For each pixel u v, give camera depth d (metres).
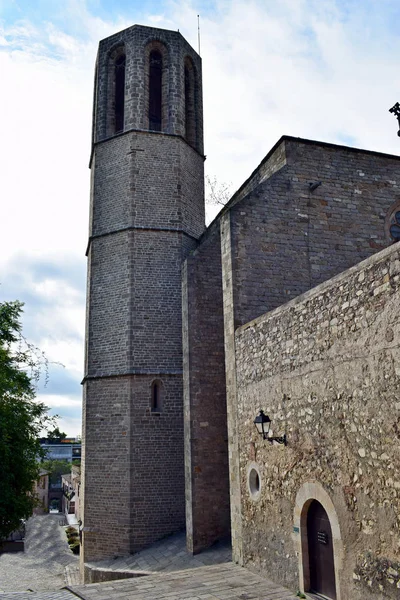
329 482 8.70
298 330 10.07
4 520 17.58
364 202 15.77
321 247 14.88
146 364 19.42
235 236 13.95
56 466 89.31
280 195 14.80
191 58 25.47
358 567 7.82
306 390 9.60
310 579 9.30
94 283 21.08
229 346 13.42
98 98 24.22
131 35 23.89
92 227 22.02
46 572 27.20
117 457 18.55
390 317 7.62
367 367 8.01
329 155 15.73
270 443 10.80
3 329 19.41
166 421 19.02
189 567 13.94
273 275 14.07
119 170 22.09
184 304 17.41
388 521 7.32
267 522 10.77
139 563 16.28
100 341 20.20
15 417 18.14
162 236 21.08
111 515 18.14
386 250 7.84
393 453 7.33
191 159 23.47
